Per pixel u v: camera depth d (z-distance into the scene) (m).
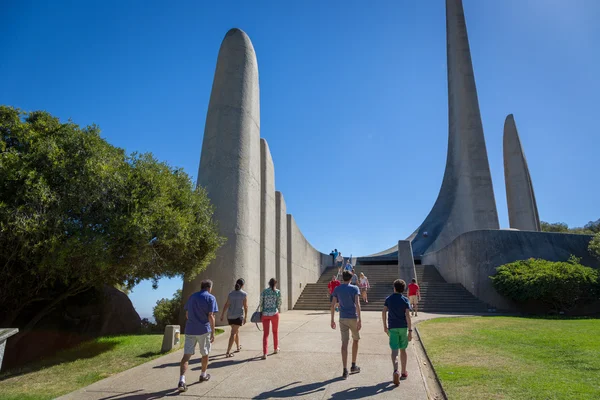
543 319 13.26
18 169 7.36
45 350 11.17
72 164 8.12
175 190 10.23
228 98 14.38
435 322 12.19
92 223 8.17
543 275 15.61
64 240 7.62
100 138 9.72
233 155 13.75
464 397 4.75
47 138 8.40
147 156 10.10
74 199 7.82
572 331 9.88
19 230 6.93
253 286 13.66
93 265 8.16
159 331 13.05
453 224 31.08
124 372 6.41
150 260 9.49
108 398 5.16
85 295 12.62
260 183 16.08
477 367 6.22
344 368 5.77
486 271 18.64
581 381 5.35
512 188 33.56
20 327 10.84
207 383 5.66
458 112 32.91
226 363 6.80
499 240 18.95
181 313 12.62
